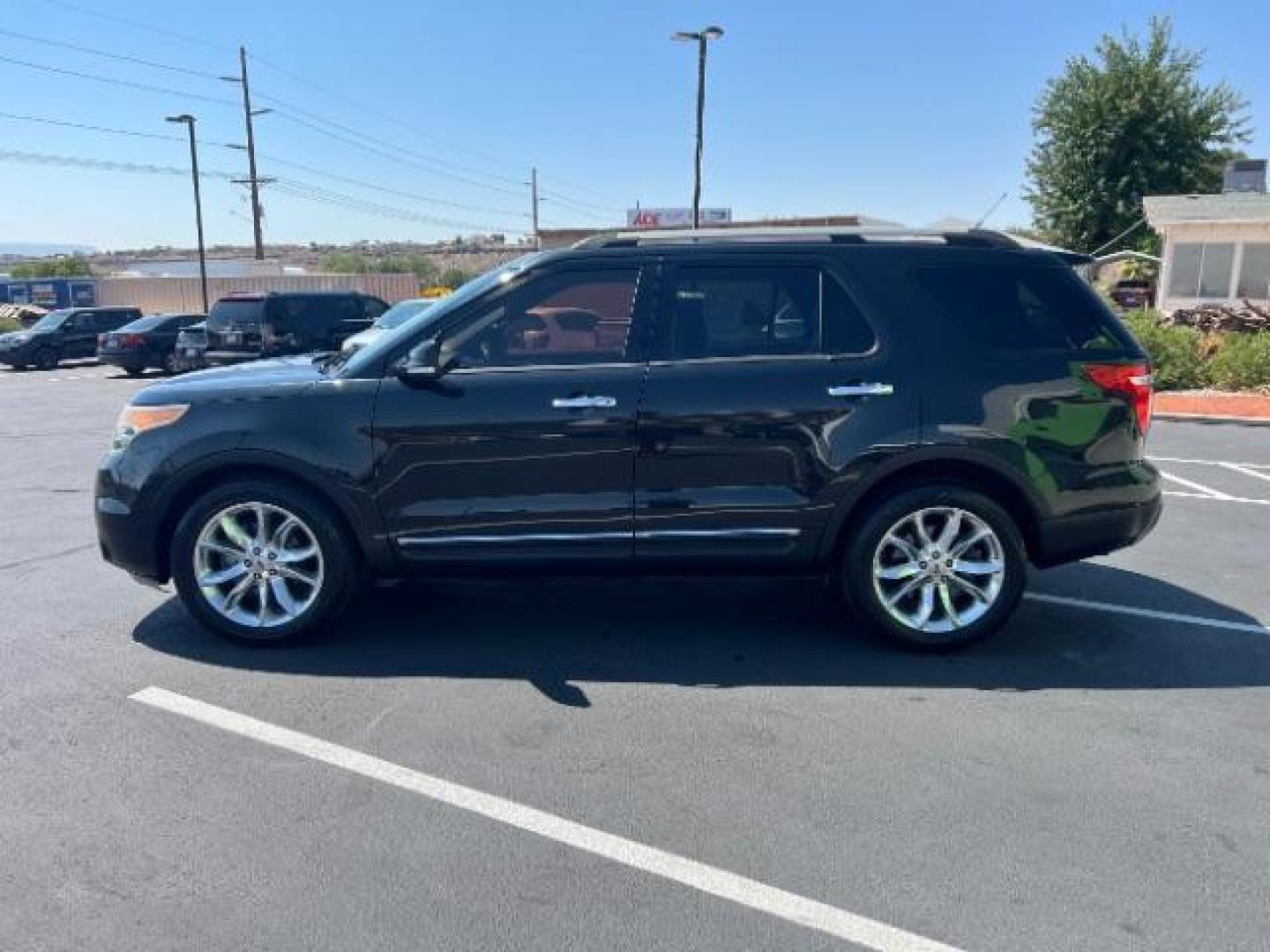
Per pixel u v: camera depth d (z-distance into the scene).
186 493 4.56
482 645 4.70
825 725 3.86
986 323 4.49
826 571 4.64
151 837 3.07
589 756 3.60
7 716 3.91
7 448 11.01
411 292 45.62
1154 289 31.12
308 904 2.76
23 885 2.83
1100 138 34.19
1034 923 2.67
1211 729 3.82
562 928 2.66
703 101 26.98
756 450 4.40
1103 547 4.61
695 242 4.51
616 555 4.49
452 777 3.45
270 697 4.10
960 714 3.96
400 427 4.39
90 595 5.43
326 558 4.53
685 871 2.91
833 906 2.75
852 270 4.48
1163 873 2.89
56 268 68.00
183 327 23.53
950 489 4.46
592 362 4.43
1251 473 9.25
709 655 4.59
